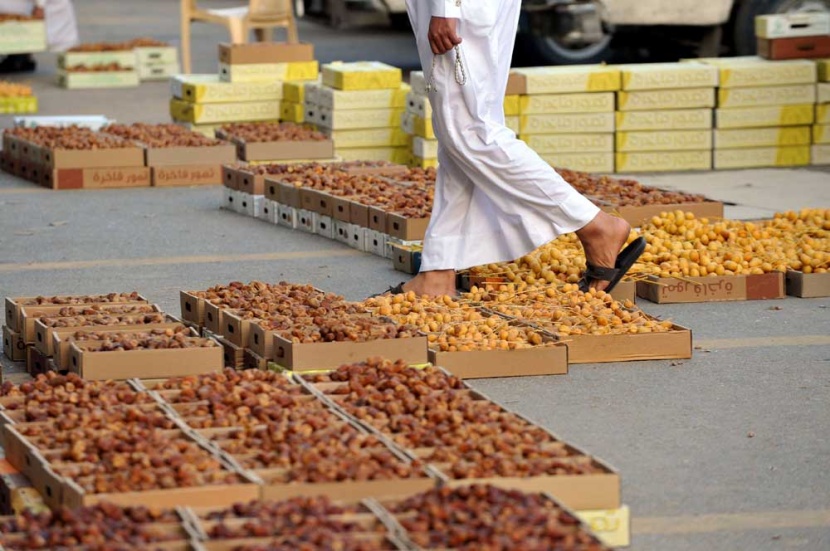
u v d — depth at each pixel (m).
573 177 15.95
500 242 11.30
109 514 6.14
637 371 9.85
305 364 8.99
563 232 11.16
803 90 19.56
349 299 11.99
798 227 13.64
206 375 8.49
